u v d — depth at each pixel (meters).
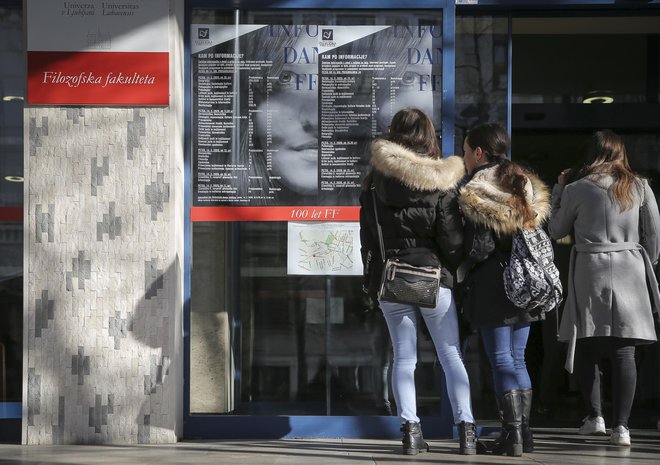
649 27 11.38
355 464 7.93
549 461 8.20
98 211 9.75
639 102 11.76
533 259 8.48
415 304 8.50
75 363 9.69
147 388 9.66
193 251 10.16
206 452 8.87
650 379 11.65
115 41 9.84
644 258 9.41
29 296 9.72
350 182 10.19
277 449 9.11
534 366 11.94
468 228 8.52
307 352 10.19
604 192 9.39
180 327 10.00
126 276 9.73
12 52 10.23
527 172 8.89
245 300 10.19
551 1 10.30
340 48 10.24
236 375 10.16
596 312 9.28
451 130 10.19
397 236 8.59
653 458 8.48
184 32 10.20
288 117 10.21
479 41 10.44
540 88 11.83
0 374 10.19
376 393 10.14
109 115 9.80
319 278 10.19
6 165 10.22
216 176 10.17
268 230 10.19
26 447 9.42
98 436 9.65
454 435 10.02
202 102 10.20
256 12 10.24
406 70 10.23
